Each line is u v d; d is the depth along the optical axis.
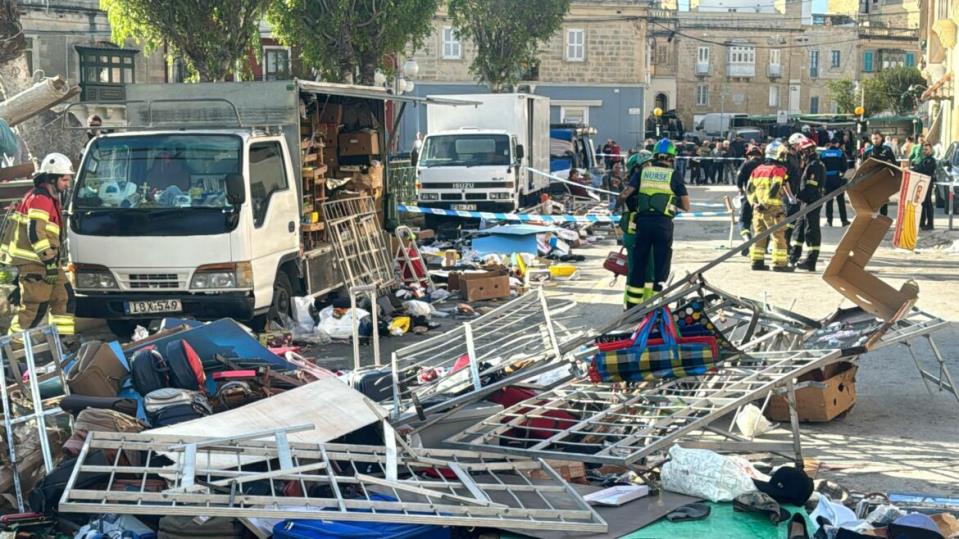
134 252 10.87
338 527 5.14
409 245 15.82
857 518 5.64
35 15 34.84
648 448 6.01
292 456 5.68
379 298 12.28
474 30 38.72
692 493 5.88
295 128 12.16
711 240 21.91
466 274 14.30
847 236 7.17
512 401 7.07
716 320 8.56
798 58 81.88
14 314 11.74
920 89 73.25
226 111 12.33
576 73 57.00
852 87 76.19
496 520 5.20
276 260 11.48
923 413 8.12
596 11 56.50
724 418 7.88
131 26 22.97
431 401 6.70
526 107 25.08
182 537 5.16
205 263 10.81
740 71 79.94
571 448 6.45
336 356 10.66
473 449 6.30
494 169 22.98
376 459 5.82
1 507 5.86
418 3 24.95
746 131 55.84
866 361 9.96
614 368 6.67
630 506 5.75
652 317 6.77
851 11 94.69
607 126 57.69
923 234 21.50
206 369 7.43
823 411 7.68
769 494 5.75
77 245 11.04
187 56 23.47
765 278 15.75
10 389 6.78
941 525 5.48
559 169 31.95
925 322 8.01
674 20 75.81
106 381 6.94
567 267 16.36
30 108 14.70
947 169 26.52
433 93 54.66
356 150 14.99
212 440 5.67
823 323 7.72
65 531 5.56
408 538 5.15
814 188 16.27
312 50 24.77
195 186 11.02
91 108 24.77
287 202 11.79
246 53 25.20
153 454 5.85
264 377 7.17
